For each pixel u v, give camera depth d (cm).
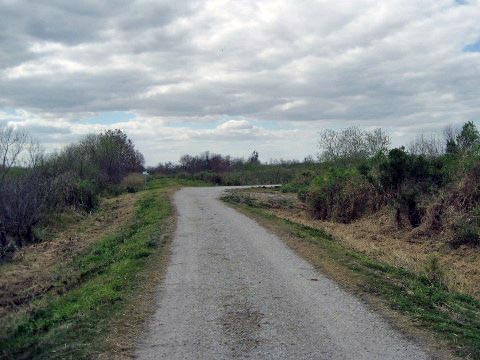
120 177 4881
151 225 1941
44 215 2253
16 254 1689
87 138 4981
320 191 2634
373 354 645
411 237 1855
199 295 945
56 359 647
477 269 1380
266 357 646
